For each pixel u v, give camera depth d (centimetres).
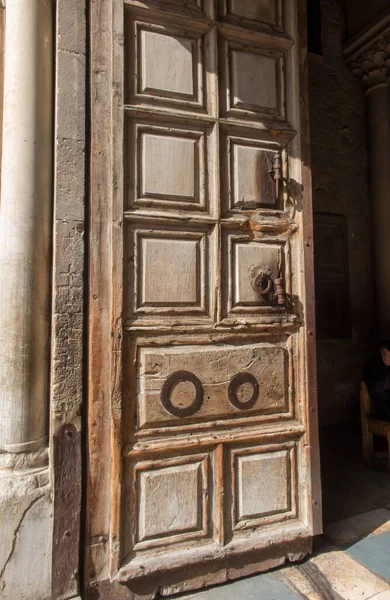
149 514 193
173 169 210
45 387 192
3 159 195
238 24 229
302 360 230
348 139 480
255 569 209
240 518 210
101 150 197
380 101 476
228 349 214
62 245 191
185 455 202
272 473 218
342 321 462
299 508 223
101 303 193
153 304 202
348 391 463
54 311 188
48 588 178
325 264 456
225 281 217
